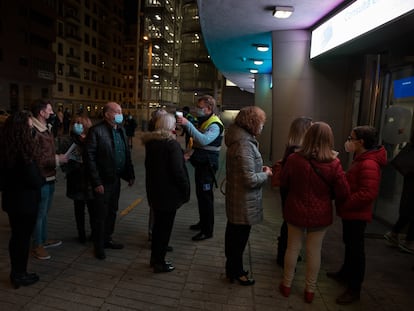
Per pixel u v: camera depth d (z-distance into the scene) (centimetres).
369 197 267
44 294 281
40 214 341
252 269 340
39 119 332
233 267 304
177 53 6919
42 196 338
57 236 411
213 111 418
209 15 600
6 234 407
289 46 683
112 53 7294
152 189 312
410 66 444
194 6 3766
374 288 309
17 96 4066
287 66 691
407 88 451
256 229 457
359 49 539
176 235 428
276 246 400
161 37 5909
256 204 289
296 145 311
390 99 491
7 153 262
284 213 280
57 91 5284
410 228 394
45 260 345
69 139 373
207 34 745
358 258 281
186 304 274
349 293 284
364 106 510
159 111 375
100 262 345
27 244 289
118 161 364
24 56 4091
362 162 279
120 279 311
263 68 1241
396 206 479
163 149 306
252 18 606
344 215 283
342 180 258
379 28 409
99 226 347
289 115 702
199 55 3812
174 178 308
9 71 3859
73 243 392
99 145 337
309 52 673
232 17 604
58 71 5294
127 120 1440
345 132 685
